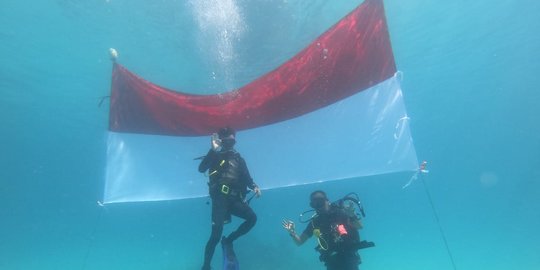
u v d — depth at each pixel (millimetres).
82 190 59469
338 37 6047
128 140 6895
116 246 34188
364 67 5855
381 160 5492
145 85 6973
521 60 23016
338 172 6160
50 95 22094
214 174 5102
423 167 5090
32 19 13164
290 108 7246
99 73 18250
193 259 19703
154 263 20203
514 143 42750
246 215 5172
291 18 12930
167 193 6973
